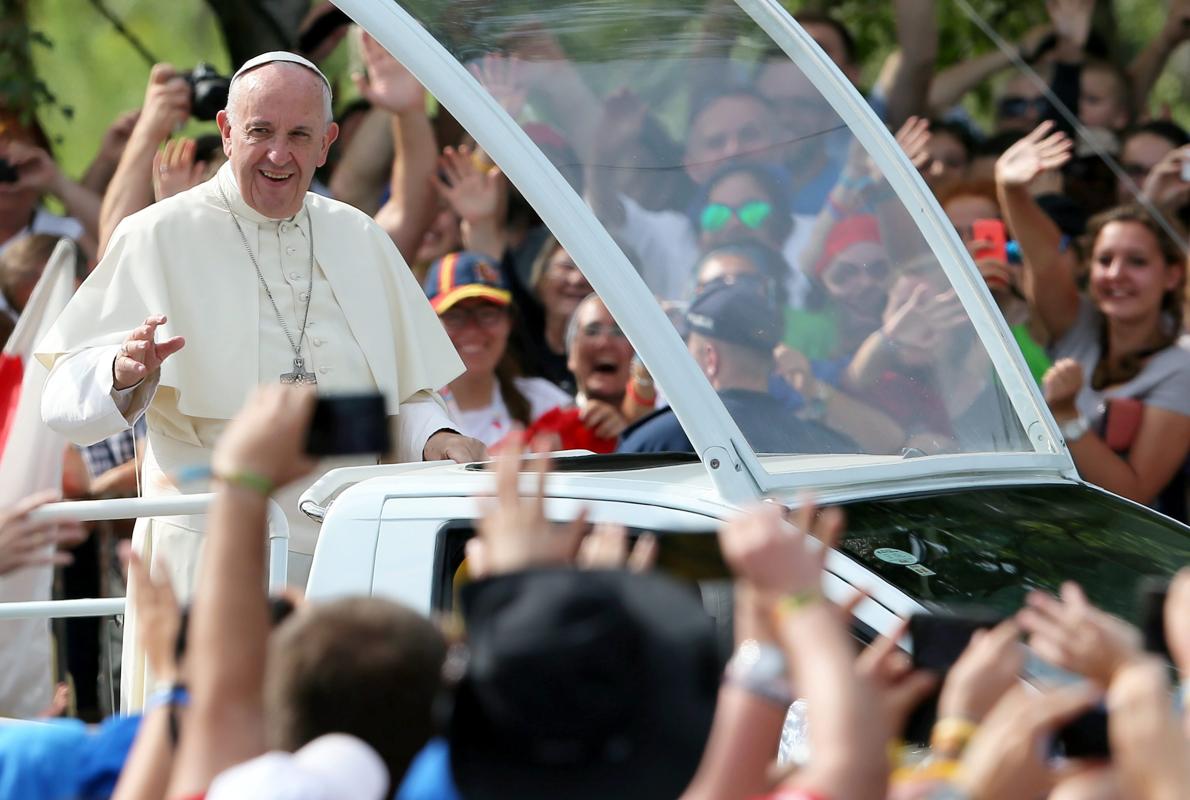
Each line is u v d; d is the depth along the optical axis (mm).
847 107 15469
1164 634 6973
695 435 12016
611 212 13633
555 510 11992
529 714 6035
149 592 8078
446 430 16688
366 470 13992
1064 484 14688
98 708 19859
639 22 14484
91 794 8648
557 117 13750
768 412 13656
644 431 18109
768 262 14297
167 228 16438
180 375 15992
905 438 14461
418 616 6879
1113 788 6797
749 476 11953
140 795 7594
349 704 6594
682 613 6289
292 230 16844
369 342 16922
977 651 7062
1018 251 22266
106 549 20297
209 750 6859
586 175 13656
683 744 6148
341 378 16656
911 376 14734
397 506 12461
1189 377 21188
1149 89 26297
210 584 6934
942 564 11734
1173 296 21562
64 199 25109
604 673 6043
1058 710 6609
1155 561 13000
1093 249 21828
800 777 6133
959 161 25234
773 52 15406
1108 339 21812
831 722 6055
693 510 11695
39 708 17922
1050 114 26000
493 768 6133
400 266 17469
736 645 10789
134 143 22234
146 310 16094
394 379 17016
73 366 15523
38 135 26734
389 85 23172
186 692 7738
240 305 16406
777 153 14836
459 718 6195
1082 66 26219
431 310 17562
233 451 6984
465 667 6266
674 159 14281
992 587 11648
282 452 6992
